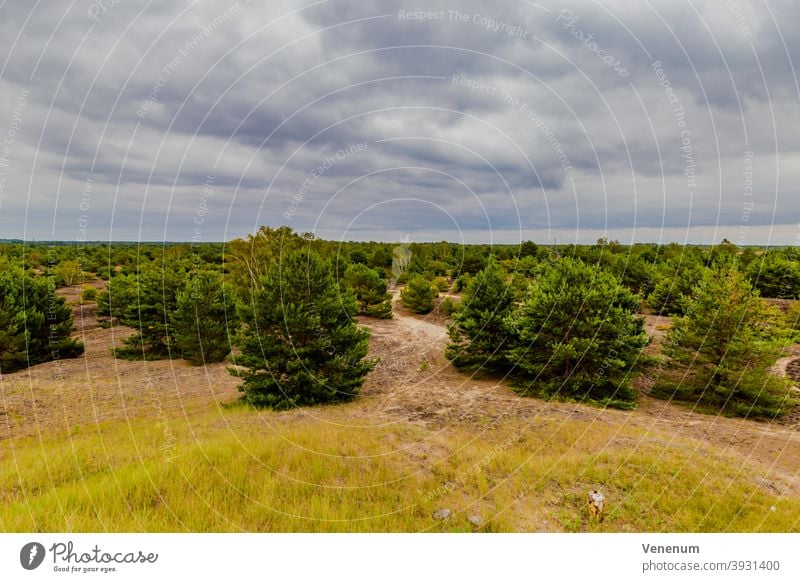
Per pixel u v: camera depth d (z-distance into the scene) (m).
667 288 35.47
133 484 9.01
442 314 44.91
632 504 8.76
